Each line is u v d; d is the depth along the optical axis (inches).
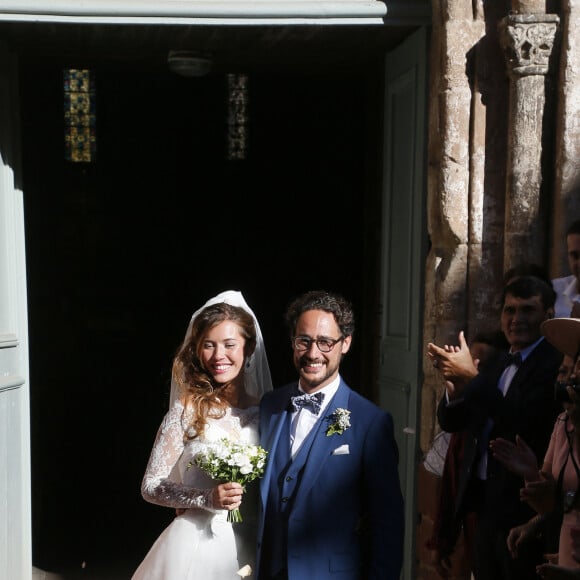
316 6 161.0
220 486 106.6
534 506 107.7
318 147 517.7
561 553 105.4
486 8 158.1
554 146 156.2
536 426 121.0
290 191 531.8
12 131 176.6
